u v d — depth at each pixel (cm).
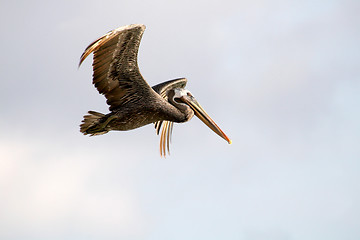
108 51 1386
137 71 1465
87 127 1520
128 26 1347
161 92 1742
